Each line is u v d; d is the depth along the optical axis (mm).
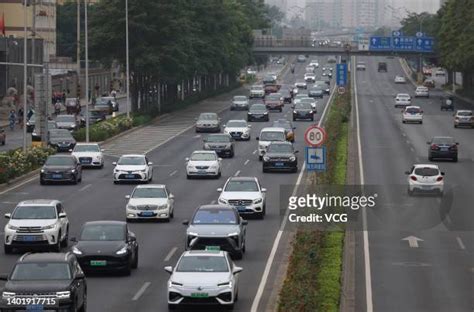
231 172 94250
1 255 54188
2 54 186500
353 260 53000
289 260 48938
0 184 85312
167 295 42656
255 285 45906
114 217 67312
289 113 168625
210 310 40594
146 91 169000
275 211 70188
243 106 178750
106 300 42406
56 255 40062
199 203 73938
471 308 41469
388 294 44406
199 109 182750
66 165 87438
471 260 53031
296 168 94062
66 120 136750
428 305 42031
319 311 36906
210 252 42656
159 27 162625
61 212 56938
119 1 161000
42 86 110875
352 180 83000
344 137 114250
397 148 114062
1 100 185250
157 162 103500
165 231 61969
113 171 93188
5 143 128875
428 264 51875
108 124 133375
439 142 102250
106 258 47594
